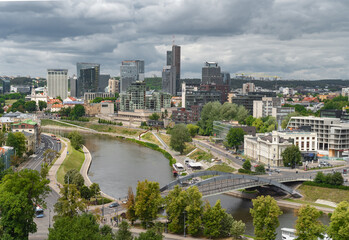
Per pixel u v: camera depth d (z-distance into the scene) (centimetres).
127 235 16912
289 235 19112
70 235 15038
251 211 19338
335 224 17375
